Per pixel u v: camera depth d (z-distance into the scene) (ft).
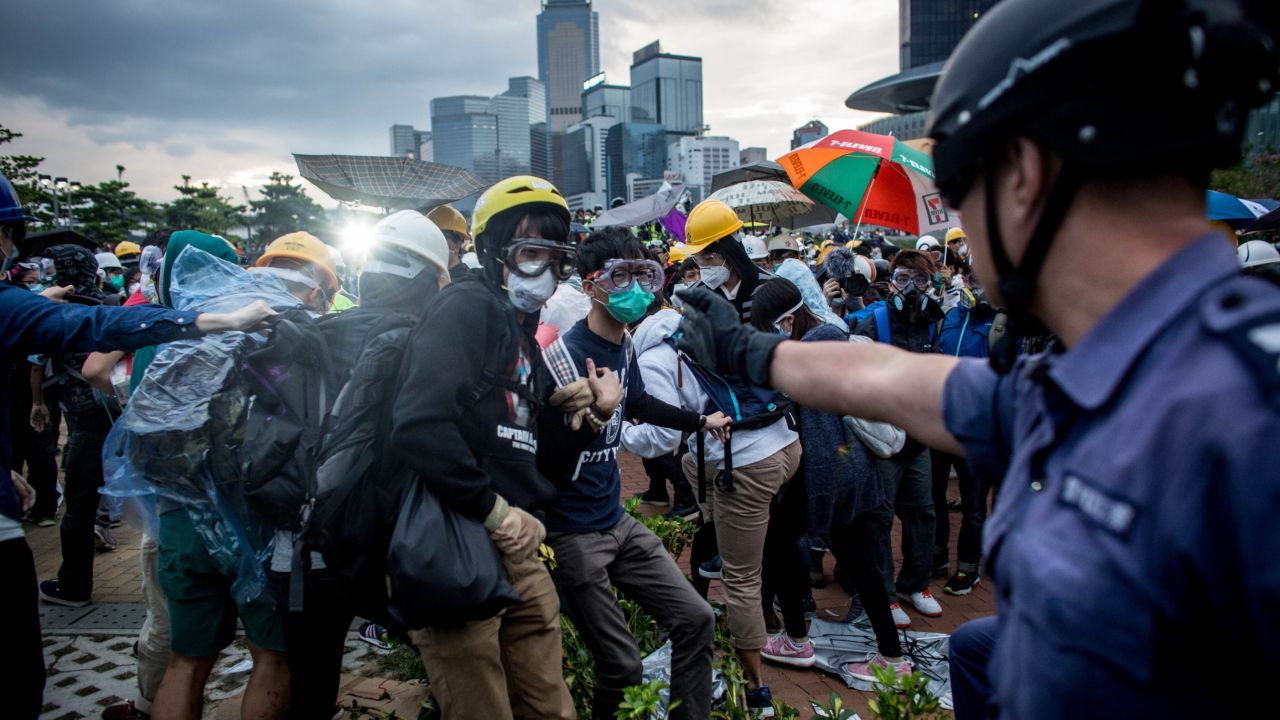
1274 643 2.02
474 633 6.69
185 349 7.68
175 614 8.24
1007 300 2.83
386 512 6.55
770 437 10.10
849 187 17.46
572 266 7.48
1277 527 1.96
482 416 6.84
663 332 11.18
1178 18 2.24
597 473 8.36
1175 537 2.16
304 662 7.70
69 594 13.71
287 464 7.29
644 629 11.05
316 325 8.03
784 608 11.84
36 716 7.19
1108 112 2.36
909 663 11.27
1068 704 2.39
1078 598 2.34
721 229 12.68
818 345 4.30
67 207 155.74
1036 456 2.75
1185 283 2.37
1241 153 2.47
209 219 193.26
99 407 13.52
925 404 3.81
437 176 16.20
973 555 14.74
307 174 15.47
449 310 6.64
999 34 2.68
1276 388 2.02
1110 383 2.42
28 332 7.11
